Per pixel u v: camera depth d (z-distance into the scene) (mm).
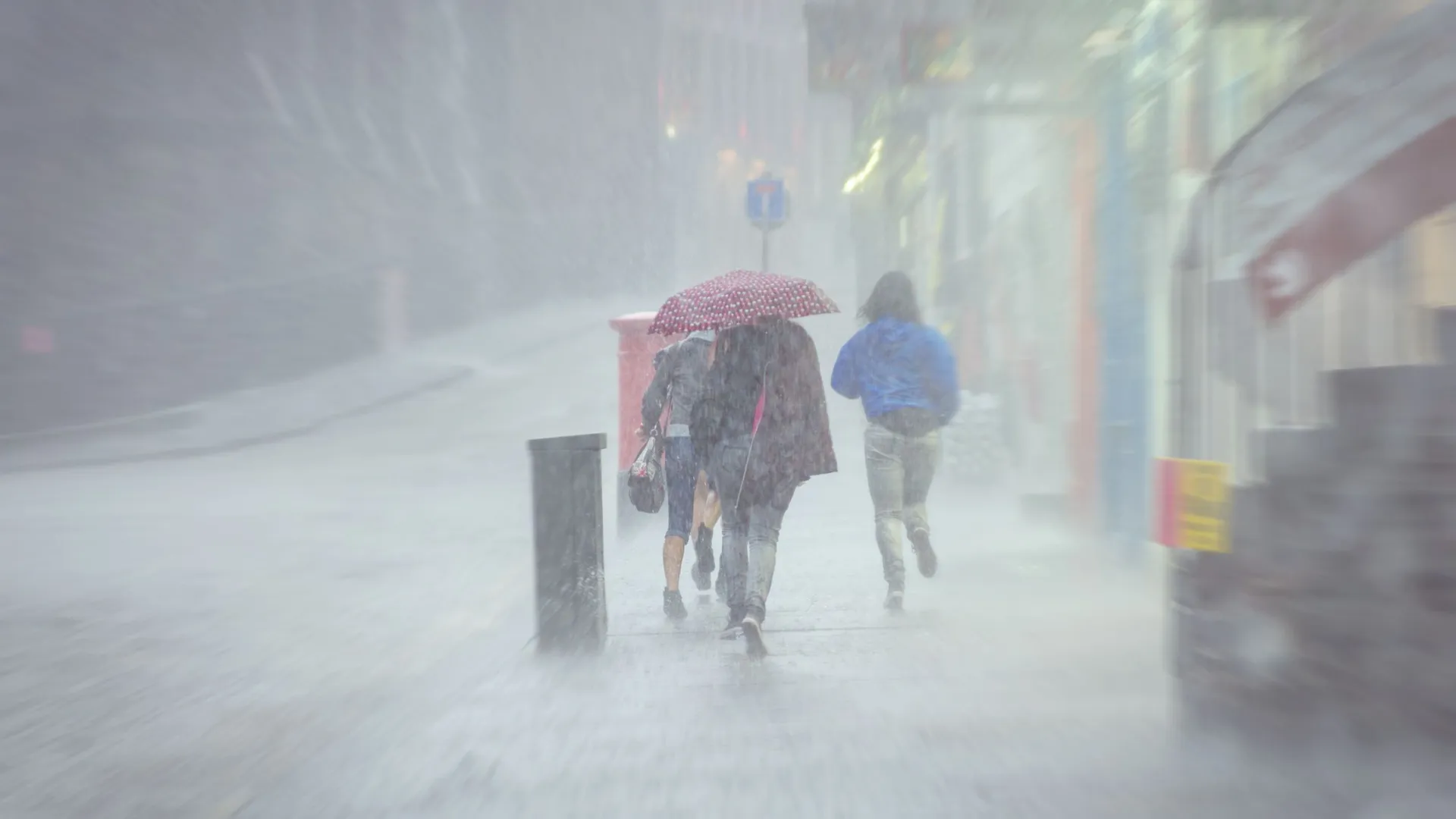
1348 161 10086
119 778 9977
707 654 13883
